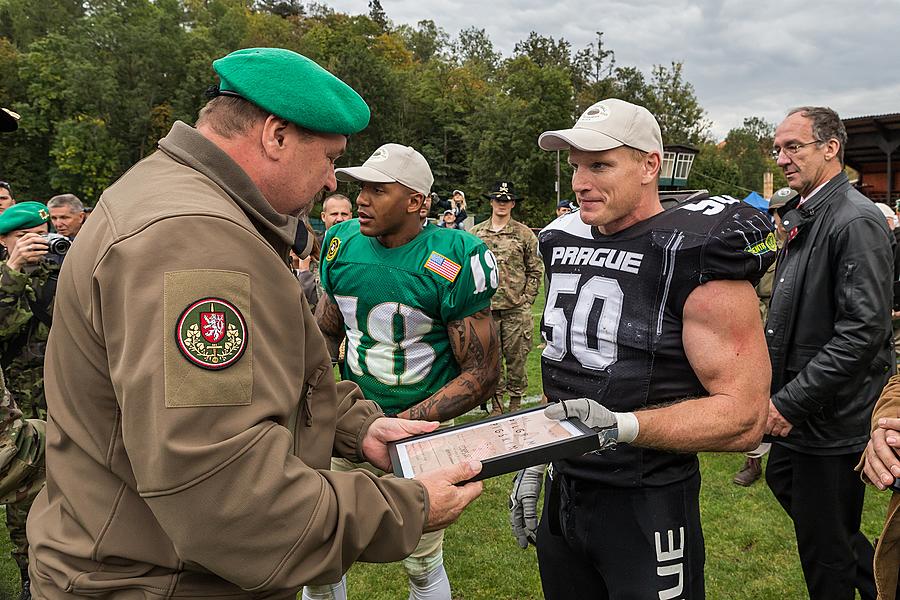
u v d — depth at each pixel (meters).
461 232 2.58
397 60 74.81
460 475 1.35
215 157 1.22
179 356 1.00
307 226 1.54
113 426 1.15
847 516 2.54
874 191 18.22
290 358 1.19
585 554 1.85
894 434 1.56
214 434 1.01
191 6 58.56
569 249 1.92
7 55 48.88
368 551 1.22
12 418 1.93
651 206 1.80
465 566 3.42
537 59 73.50
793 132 2.67
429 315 2.52
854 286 2.40
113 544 1.14
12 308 3.16
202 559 1.03
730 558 3.43
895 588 1.62
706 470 4.64
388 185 2.41
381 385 2.58
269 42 59.97
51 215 4.69
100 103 47.56
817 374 2.42
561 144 1.75
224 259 1.07
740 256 1.57
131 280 1.03
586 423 1.47
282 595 1.11
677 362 1.70
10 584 3.34
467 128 55.78
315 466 1.37
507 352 6.02
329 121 1.27
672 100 55.47
